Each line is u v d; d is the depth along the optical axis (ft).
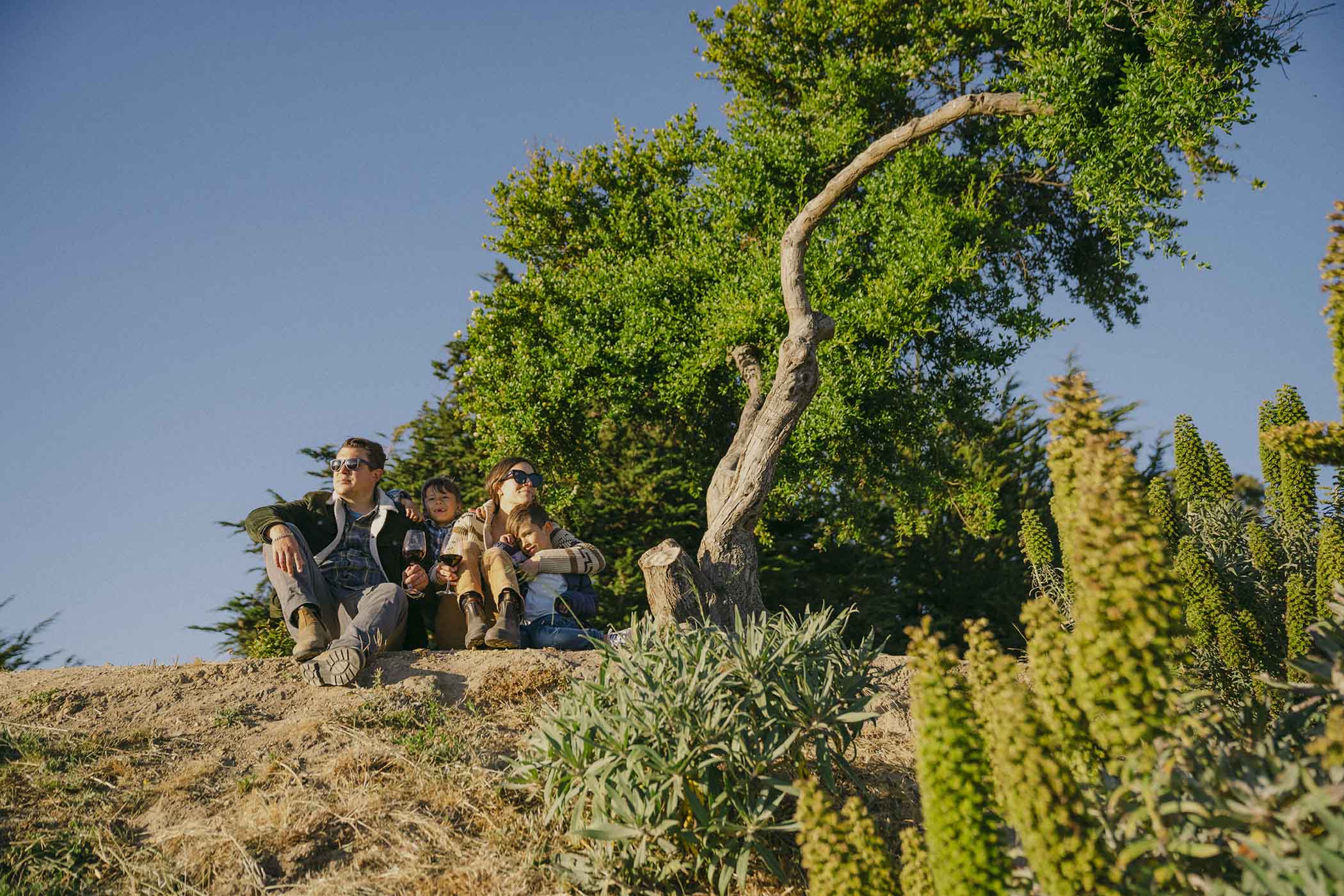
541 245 43.55
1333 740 5.95
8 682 16.12
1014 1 32.76
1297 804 5.65
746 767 10.27
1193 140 28.40
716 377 37.70
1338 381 8.02
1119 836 6.24
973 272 34.04
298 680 15.93
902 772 13.08
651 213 41.93
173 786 12.46
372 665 16.15
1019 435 57.93
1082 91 30.35
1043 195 41.88
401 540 18.02
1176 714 6.08
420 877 10.45
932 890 6.72
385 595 16.39
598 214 42.75
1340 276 7.92
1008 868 5.94
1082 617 6.01
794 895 10.31
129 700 15.14
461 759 12.90
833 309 33.76
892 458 37.35
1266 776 6.17
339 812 11.65
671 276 37.01
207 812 11.93
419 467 51.72
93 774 12.82
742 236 37.63
